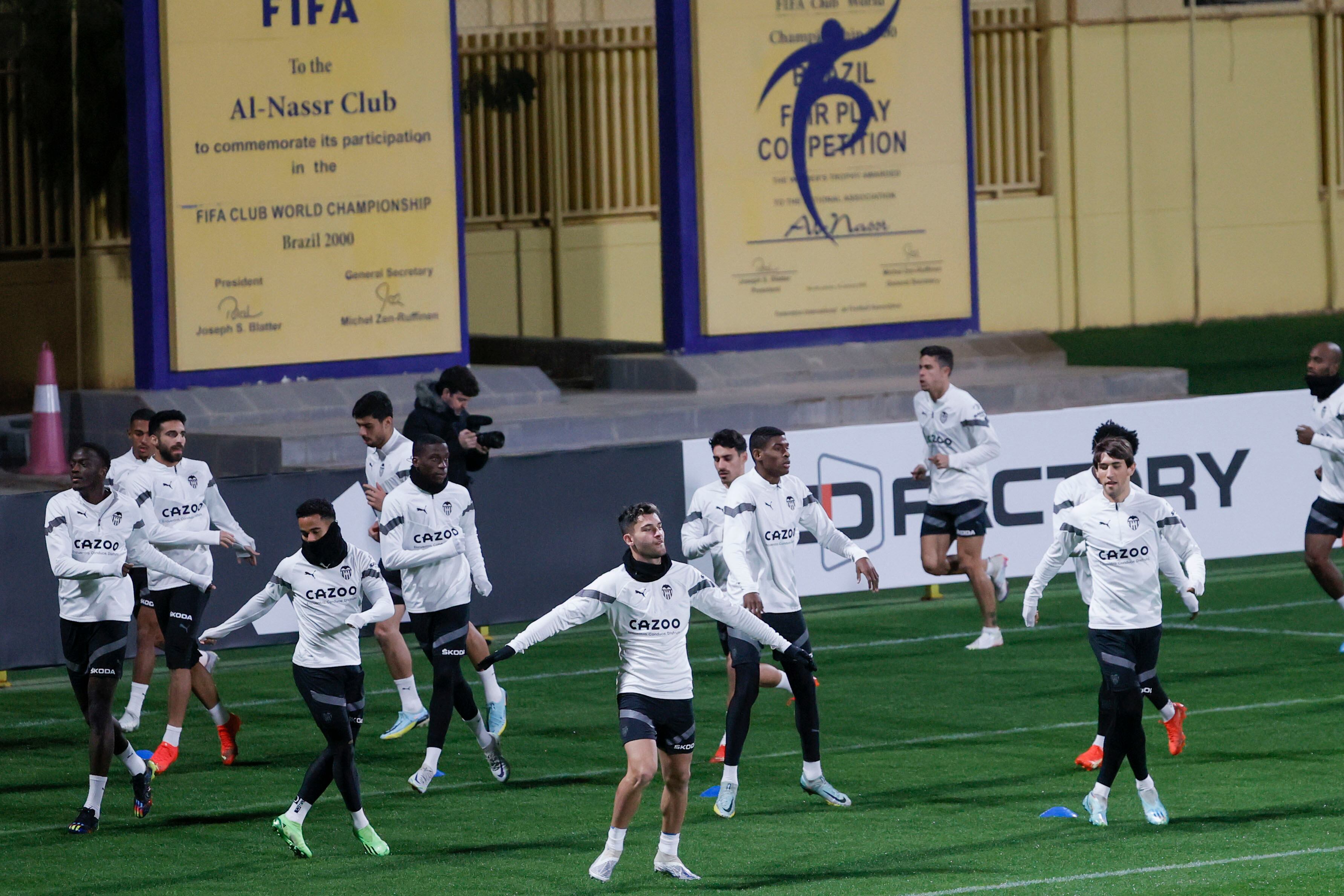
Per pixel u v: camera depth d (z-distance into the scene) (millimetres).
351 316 65625
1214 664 44594
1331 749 35938
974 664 45500
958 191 74938
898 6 73312
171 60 62125
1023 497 54812
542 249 98312
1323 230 117500
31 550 44281
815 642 48656
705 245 70562
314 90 64375
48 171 82875
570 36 98562
